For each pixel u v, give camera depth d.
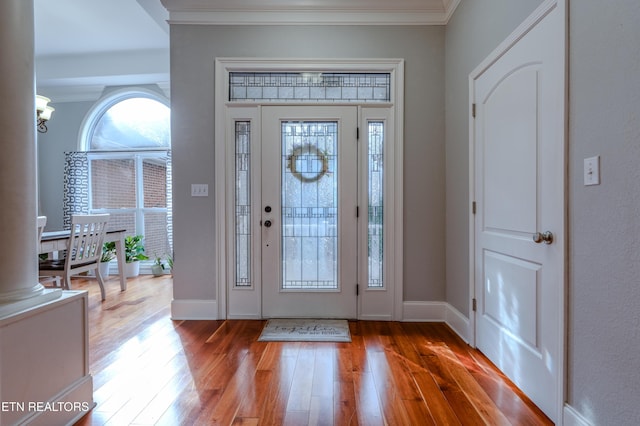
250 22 2.73
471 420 1.46
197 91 2.74
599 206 1.21
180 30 2.74
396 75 2.73
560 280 1.39
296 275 2.80
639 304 1.05
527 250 1.64
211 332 2.48
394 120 2.73
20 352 1.25
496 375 1.85
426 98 2.73
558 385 1.41
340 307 2.78
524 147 1.66
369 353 2.13
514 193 1.74
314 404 1.58
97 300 3.36
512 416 1.49
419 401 1.60
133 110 4.80
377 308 2.76
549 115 1.47
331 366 1.95
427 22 2.72
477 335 2.18
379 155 2.78
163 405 1.58
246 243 2.81
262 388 1.72
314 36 2.74
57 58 4.40
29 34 1.37
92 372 1.89
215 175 2.75
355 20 2.72
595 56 1.22
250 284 2.80
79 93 4.76
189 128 2.75
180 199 2.77
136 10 3.37
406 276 2.75
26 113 1.35
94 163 4.78
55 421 1.38
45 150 4.77
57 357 1.41
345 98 2.78
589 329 1.26
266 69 2.74
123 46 4.13
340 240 2.76
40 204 4.76
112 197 4.79
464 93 2.36
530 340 1.61
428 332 2.49
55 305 1.40
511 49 1.76
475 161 2.19
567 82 1.35
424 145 2.74
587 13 1.25
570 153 1.35
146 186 4.79
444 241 2.74
